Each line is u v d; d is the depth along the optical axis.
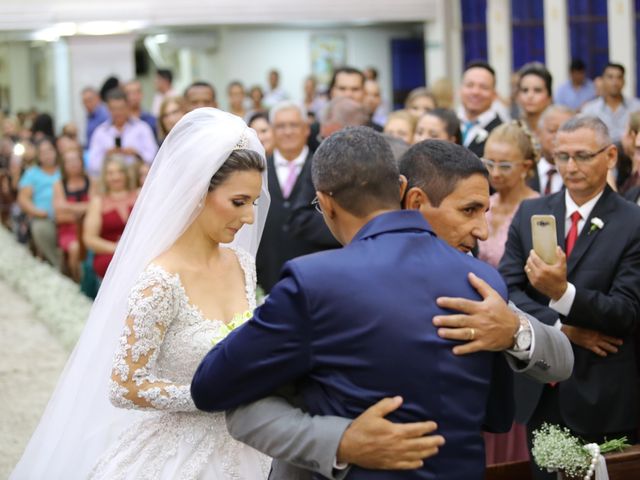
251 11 19.95
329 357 2.68
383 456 2.63
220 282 3.74
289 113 7.08
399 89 21.95
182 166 3.61
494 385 2.91
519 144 5.48
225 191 3.61
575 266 4.45
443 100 9.41
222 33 21.08
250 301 3.84
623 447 3.71
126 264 3.71
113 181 9.21
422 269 2.75
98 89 20.09
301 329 2.67
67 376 3.96
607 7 17.05
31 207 12.47
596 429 4.38
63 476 3.93
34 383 7.38
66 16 19.39
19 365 7.86
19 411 6.77
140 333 3.52
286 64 21.52
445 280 2.75
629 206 4.50
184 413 3.66
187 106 9.82
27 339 8.70
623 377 4.41
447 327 2.70
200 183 3.59
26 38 20.62
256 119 8.56
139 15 19.59
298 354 2.68
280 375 2.70
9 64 26.34
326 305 2.67
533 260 4.20
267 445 2.74
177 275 3.60
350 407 2.67
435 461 2.68
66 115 20.70
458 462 2.69
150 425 3.70
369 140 2.85
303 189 6.66
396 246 2.76
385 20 20.08
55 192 11.62
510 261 4.67
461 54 19.48
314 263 2.71
